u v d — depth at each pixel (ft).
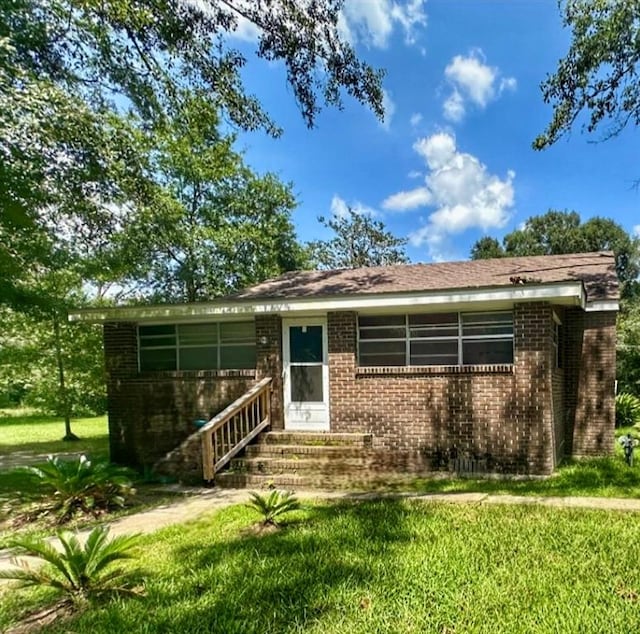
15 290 33.47
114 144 29.35
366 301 27.78
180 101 29.45
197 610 11.52
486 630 10.21
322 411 30.78
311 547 15.38
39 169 25.63
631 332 56.59
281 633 10.37
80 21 25.84
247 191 73.15
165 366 33.83
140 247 43.68
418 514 18.49
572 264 36.65
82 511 21.17
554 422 27.81
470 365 27.58
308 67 27.76
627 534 15.65
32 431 60.64
